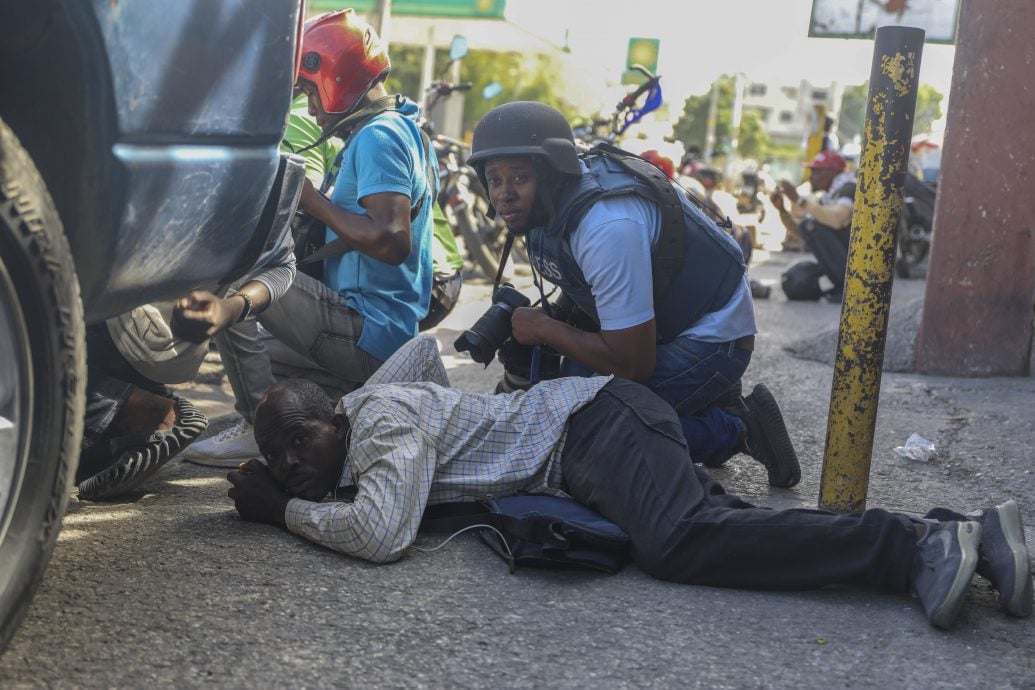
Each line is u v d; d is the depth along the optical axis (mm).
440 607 2312
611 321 2914
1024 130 5301
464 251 9234
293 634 2137
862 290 2916
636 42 14188
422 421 2723
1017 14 5242
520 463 2746
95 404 2869
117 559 2469
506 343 3174
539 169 2893
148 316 2801
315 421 2754
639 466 2584
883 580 2400
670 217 2994
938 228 5473
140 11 1835
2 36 1777
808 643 2219
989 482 3666
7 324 1711
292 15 2252
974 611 2402
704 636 2234
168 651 2025
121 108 1838
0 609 1745
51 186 1884
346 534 2531
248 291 2783
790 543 2416
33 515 1789
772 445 3420
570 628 2244
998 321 5434
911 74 2805
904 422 4500
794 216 9180
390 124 3455
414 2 11656
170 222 2049
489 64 21031
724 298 3154
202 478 3279
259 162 2256
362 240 3348
